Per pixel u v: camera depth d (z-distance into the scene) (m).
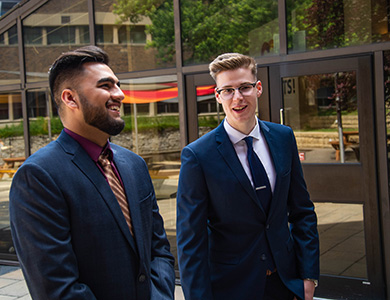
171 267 1.52
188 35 3.90
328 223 3.41
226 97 1.83
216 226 1.88
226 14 3.73
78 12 4.41
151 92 4.08
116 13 4.22
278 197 1.87
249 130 1.88
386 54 3.18
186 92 3.92
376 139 3.23
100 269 1.27
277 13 3.51
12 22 4.86
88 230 1.26
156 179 4.10
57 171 1.26
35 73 4.79
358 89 3.25
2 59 4.98
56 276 1.16
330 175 3.38
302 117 3.45
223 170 1.84
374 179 3.23
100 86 1.33
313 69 3.38
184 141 3.91
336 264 3.39
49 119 4.74
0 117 5.01
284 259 1.88
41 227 1.18
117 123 1.35
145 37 4.09
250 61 1.85
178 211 1.89
